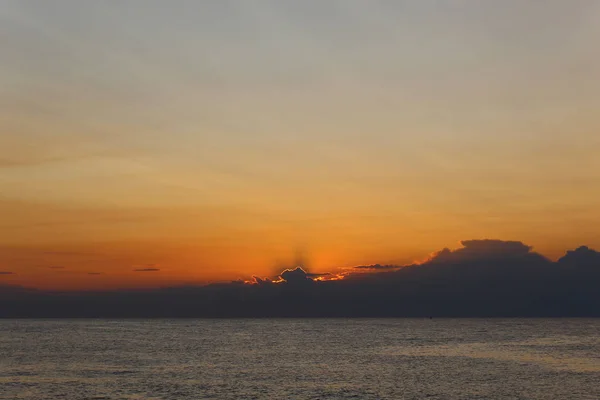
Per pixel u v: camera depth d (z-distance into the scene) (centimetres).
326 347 13350
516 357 10600
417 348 13000
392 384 7131
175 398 6153
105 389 6681
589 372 8200
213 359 10200
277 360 10069
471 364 9388
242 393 6469
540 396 6219
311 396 6303
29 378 7550
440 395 6325
